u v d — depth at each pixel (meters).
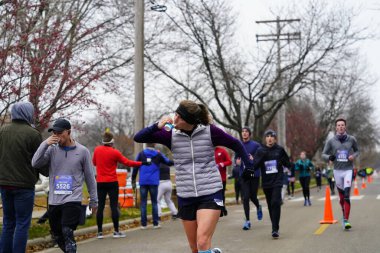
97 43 12.80
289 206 18.78
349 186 10.73
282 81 30.50
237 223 12.81
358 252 8.23
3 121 10.03
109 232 11.50
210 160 5.66
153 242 9.85
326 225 11.73
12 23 10.01
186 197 5.59
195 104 5.59
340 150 10.84
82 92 10.62
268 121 31.89
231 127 31.17
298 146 55.66
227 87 30.11
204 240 5.28
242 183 11.69
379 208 15.98
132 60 16.08
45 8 10.79
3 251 7.00
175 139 5.66
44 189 12.48
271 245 9.12
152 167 11.95
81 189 7.08
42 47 10.20
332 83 30.05
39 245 9.48
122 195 16.56
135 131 15.68
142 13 15.58
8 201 6.95
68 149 7.05
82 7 12.76
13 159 6.81
